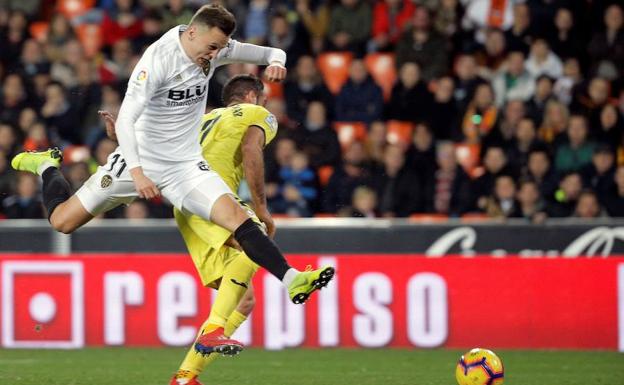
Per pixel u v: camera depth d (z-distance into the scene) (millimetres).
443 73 44188
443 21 45375
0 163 42031
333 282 34312
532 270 33875
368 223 35562
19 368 29844
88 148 43906
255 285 34500
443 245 35375
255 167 22719
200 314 34500
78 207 22250
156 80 20609
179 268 34688
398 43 44719
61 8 51125
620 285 33469
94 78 45656
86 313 35094
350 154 39969
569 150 40125
